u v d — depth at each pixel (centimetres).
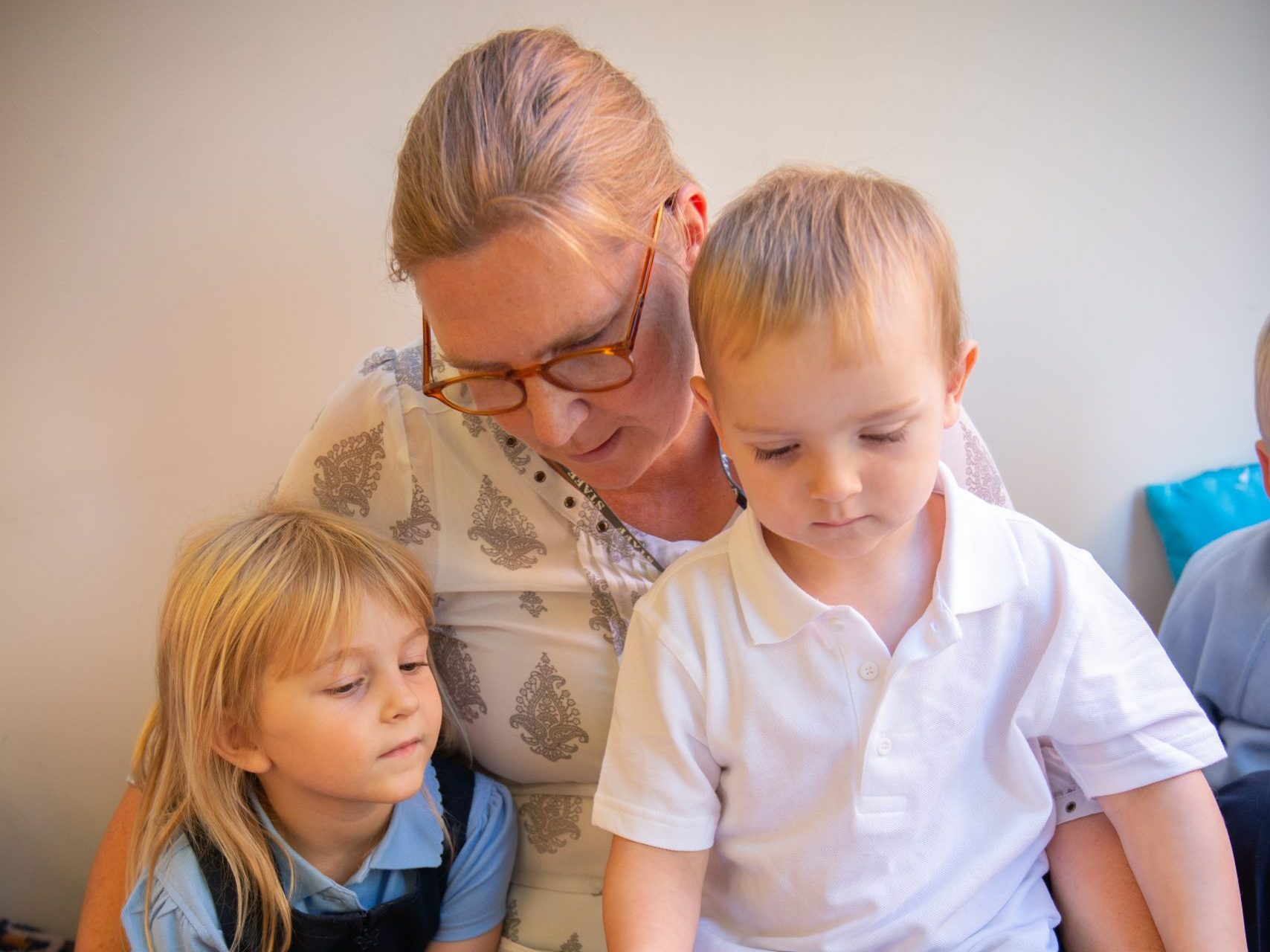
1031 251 129
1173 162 128
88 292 114
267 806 96
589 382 75
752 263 67
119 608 124
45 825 131
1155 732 80
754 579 80
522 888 105
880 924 80
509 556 97
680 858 82
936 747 79
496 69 74
